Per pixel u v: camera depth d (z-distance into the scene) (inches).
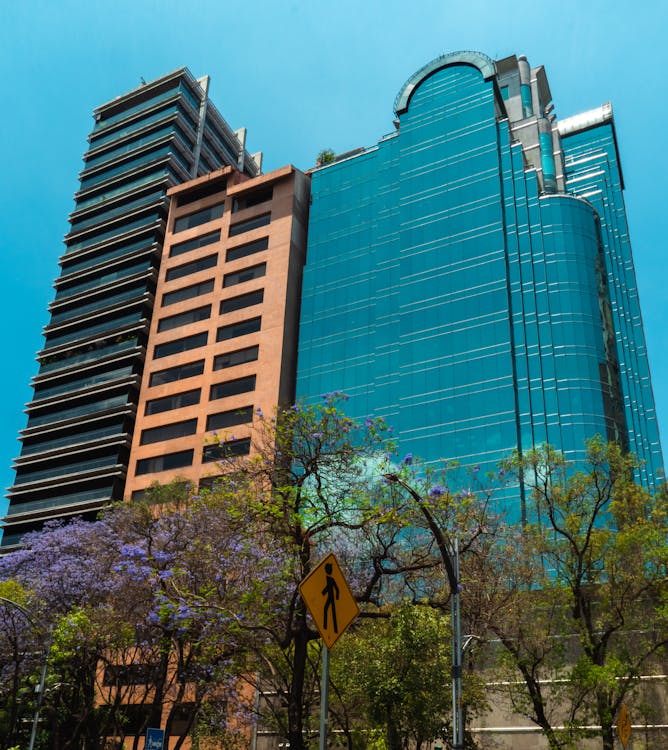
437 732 1032.8
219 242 3272.6
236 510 915.4
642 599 1140.5
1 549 3152.1
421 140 3164.4
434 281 2805.1
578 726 1074.1
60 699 1481.3
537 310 2591.0
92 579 1330.0
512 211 2812.5
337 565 492.1
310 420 947.3
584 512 1187.9
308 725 1153.4
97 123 4355.3
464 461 2401.6
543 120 3425.2
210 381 2903.5
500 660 1143.6
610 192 3531.0
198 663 1088.8
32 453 3319.4
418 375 2652.6
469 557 1115.3
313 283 3058.6
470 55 3235.7
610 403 2426.2
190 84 4244.6
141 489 2817.4
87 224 3838.6
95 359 3348.9
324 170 3356.3
